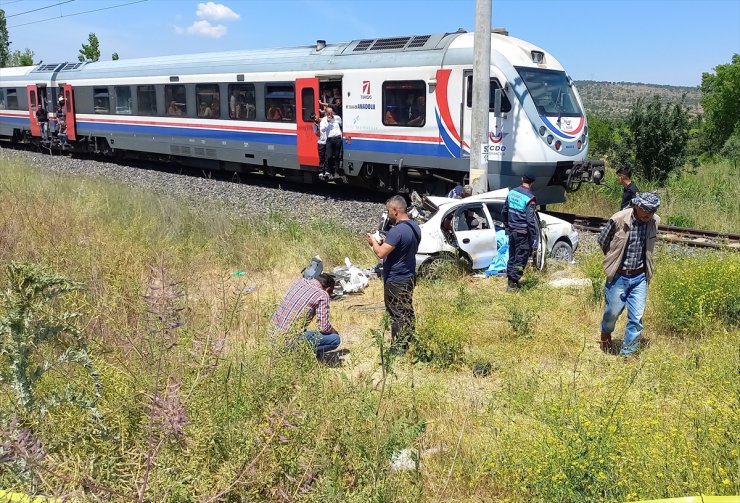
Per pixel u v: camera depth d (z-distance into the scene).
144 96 21.53
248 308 6.79
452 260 9.04
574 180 13.79
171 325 3.91
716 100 38.81
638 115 18.92
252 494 3.12
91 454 3.13
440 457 3.98
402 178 15.59
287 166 17.31
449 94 13.66
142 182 18.70
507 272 8.45
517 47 13.68
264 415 3.43
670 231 12.72
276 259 10.05
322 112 16.25
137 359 3.93
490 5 11.36
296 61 16.72
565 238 10.61
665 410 4.16
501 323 6.86
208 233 10.88
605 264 6.17
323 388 3.94
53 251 7.12
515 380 4.96
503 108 13.26
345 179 16.67
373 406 3.85
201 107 19.48
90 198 11.82
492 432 4.12
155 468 3.06
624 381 4.59
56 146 27.22
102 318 4.91
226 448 3.27
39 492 2.85
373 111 15.12
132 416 3.48
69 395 3.18
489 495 3.66
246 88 18.05
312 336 5.44
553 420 3.70
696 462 3.24
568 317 7.08
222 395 3.64
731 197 15.64
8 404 3.42
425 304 7.51
